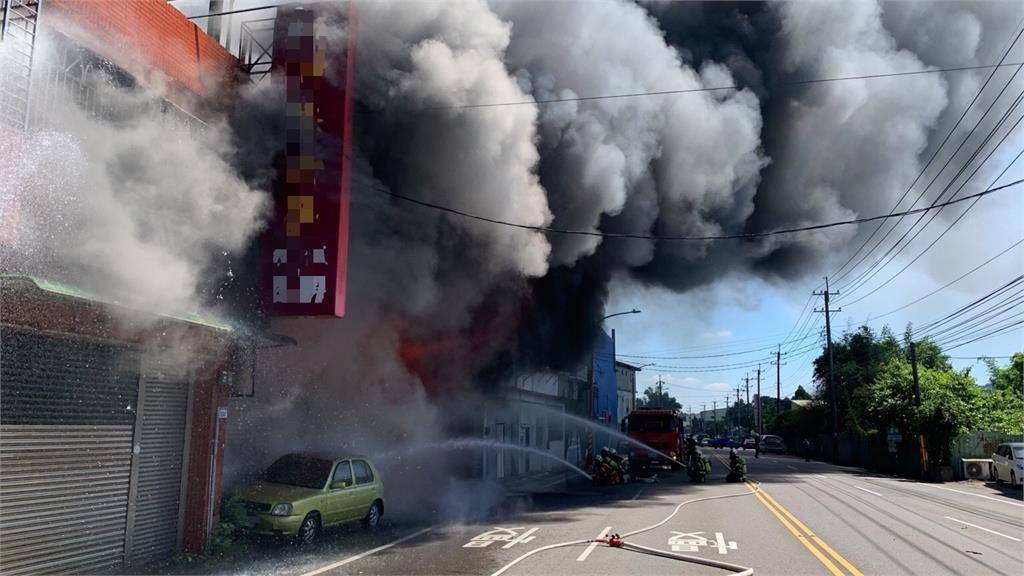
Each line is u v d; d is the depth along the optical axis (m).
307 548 9.97
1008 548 10.55
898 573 8.53
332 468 11.08
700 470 25.25
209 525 9.39
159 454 8.98
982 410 29.36
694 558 9.18
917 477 29.88
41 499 7.18
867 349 51.22
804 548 10.27
